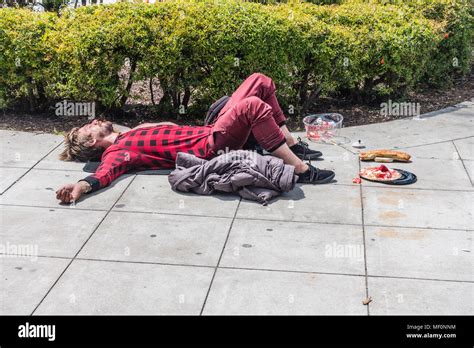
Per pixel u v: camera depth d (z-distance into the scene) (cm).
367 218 564
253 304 437
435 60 991
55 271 477
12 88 840
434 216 569
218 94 811
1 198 599
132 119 841
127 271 477
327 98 959
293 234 534
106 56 781
